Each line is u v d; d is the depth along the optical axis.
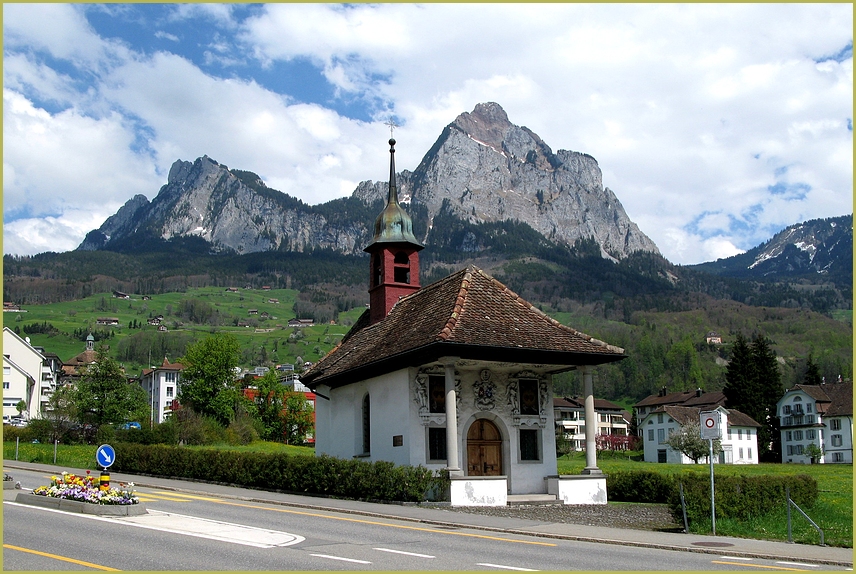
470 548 15.53
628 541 17.56
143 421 74.94
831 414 109.31
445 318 26.58
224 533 16.12
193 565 12.32
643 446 113.81
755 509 23.03
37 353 111.88
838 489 39.03
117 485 27.84
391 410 27.88
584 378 28.05
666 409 109.00
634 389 159.88
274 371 105.19
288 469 28.42
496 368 28.06
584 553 15.52
